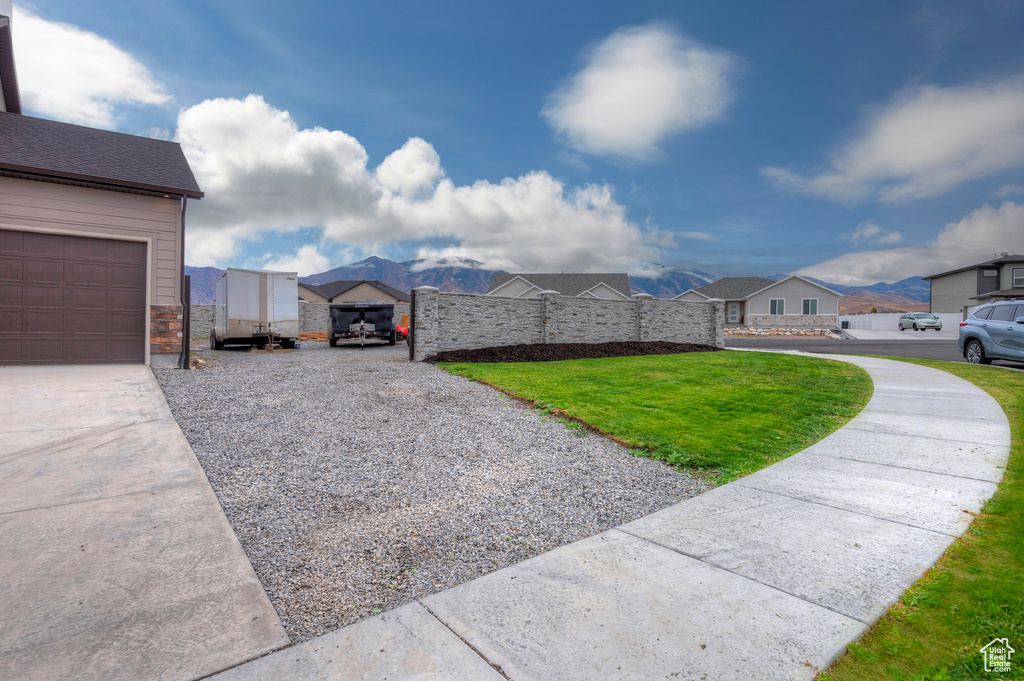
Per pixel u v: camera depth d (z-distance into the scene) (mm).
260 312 16219
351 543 3520
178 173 11664
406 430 6434
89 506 3898
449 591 2857
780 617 2525
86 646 2301
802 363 14086
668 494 4551
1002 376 11023
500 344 15078
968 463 5078
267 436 5945
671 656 2223
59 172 9680
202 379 9062
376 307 19672
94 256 10250
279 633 2461
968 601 2600
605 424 6703
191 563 3137
